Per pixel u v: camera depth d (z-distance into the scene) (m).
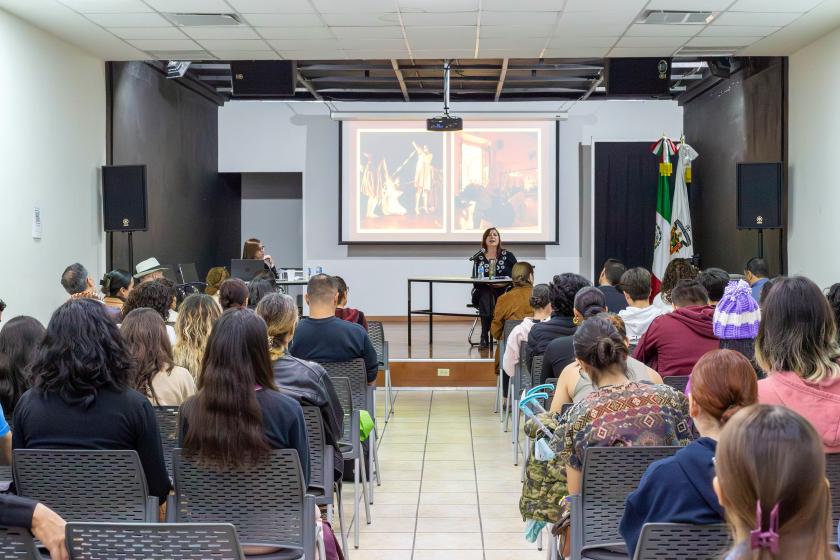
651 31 7.28
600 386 2.69
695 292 4.17
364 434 4.30
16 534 1.84
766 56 8.91
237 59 8.45
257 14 6.70
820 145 7.90
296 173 13.56
